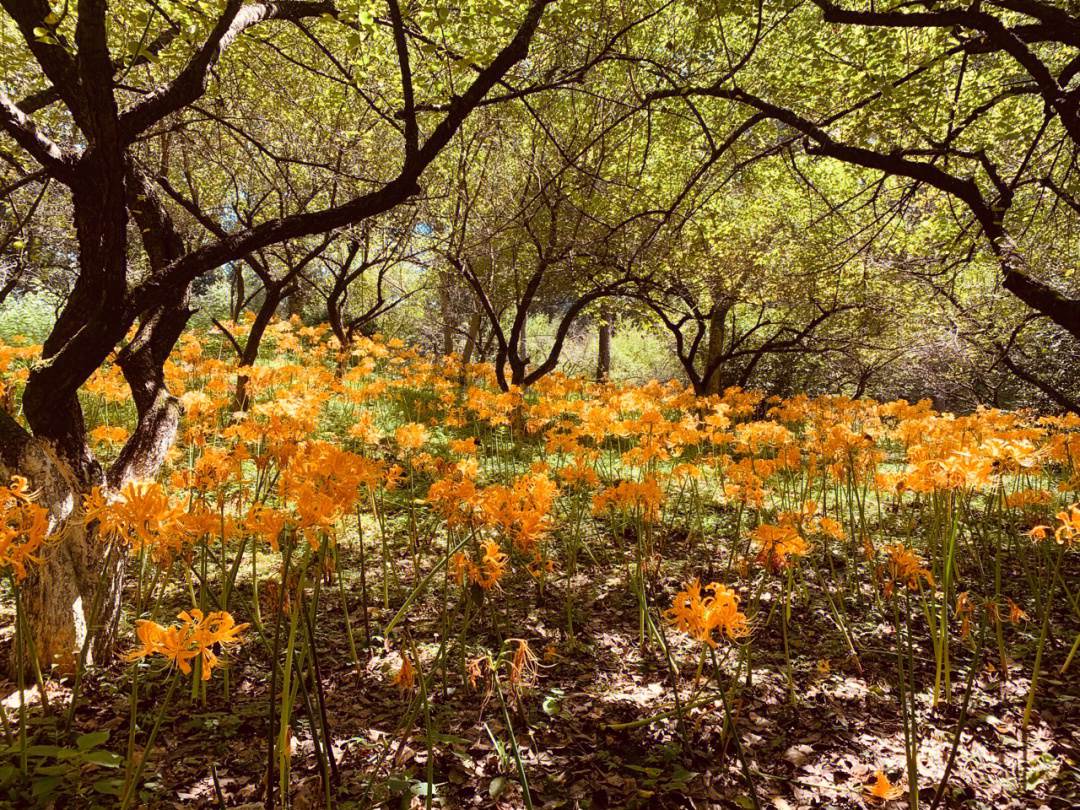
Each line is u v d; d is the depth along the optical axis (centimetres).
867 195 975
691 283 1162
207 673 176
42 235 774
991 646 439
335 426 952
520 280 1345
